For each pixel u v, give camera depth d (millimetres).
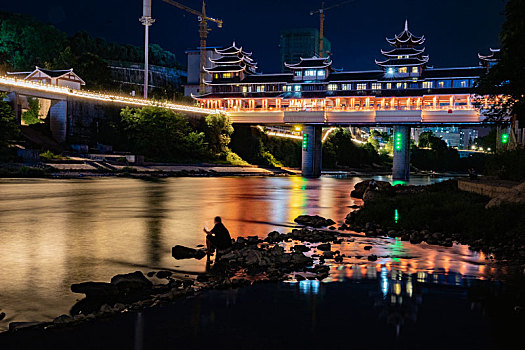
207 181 64812
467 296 9961
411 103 95000
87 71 108062
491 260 13781
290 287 10555
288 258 13062
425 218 20281
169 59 177500
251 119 105438
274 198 38438
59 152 70938
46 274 11477
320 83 101938
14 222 20953
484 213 18984
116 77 137375
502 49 31562
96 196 35219
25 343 7160
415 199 26047
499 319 8469
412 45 97375
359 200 38656
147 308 8914
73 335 7496
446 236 18047
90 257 13602
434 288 10602
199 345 7145
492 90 35125
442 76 90688
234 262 13039
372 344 7246
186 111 100000
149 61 163000
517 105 35125
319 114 97438
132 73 143500
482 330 7906
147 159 82938
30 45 115438
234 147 111750
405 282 11133
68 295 9734
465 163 189000
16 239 16516
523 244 15820
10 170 54562
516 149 36625
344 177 102625
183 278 11344
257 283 10883
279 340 7379
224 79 113750
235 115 107125
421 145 194625
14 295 9695
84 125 81500
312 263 13305
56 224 20484
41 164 59531
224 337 7484
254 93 109062
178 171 79438
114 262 12992
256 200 35875
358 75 100375
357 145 163125
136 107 93375
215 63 114875
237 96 109812
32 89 71750
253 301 9430
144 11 109062
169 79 157750
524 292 10305
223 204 31828
